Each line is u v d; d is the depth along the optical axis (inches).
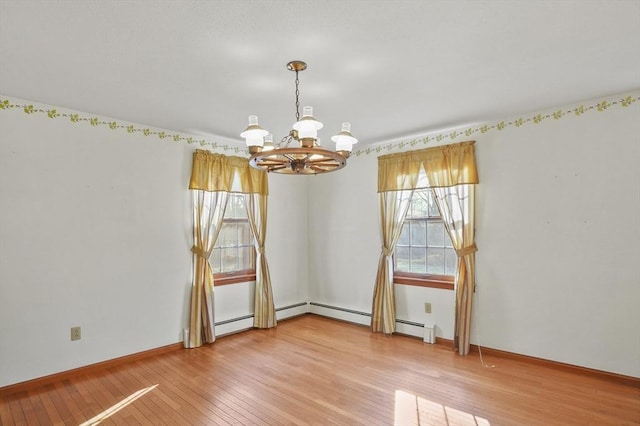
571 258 131.7
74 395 117.0
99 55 89.8
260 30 78.6
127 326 145.4
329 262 210.1
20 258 121.6
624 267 122.0
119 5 68.7
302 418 102.6
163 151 157.9
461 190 155.1
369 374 131.7
